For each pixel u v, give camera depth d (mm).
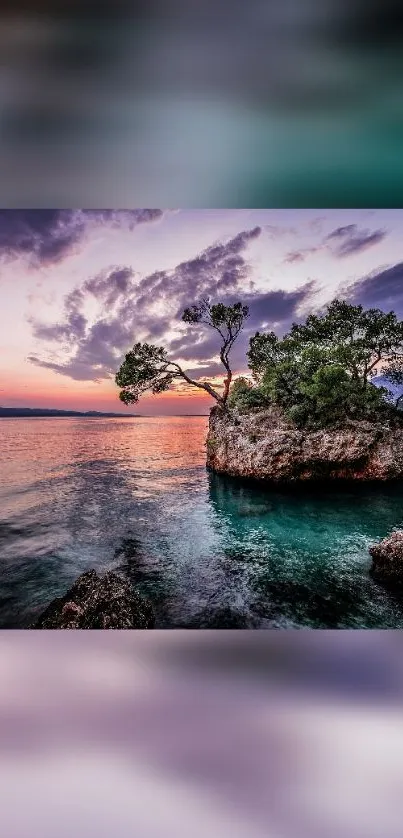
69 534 9828
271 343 13984
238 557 8117
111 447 19672
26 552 8906
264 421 12594
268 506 10781
